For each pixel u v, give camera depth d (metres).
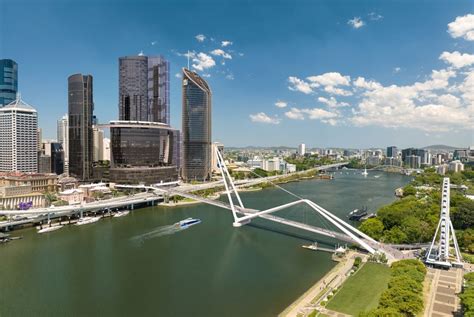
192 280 183.50
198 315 145.75
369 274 174.75
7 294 167.12
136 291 170.12
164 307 153.00
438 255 193.38
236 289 171.38
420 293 144.88
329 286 169.00
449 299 147.50
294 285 175.38
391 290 135.12
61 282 181.50
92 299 161.50
